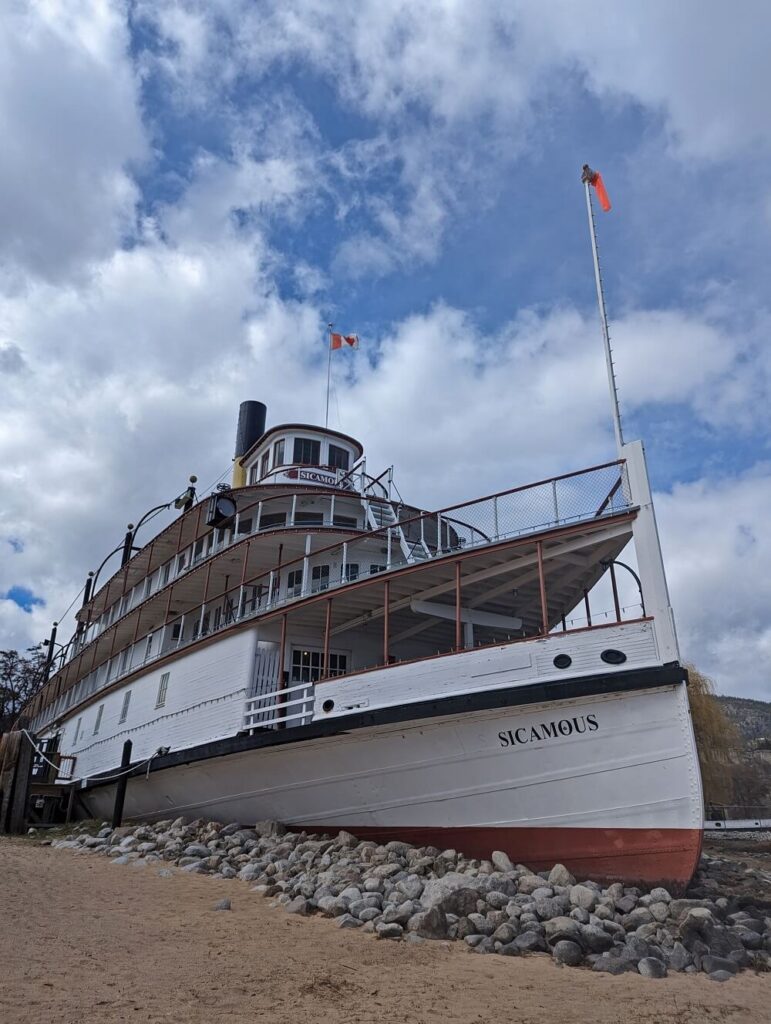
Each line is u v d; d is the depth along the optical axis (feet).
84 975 25.93
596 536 47.06
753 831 96.58
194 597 81.10
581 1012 25.94
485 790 44.80
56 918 34.30
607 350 53.98
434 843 46.37
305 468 86.38
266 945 31.86
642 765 40.81
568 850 42.09
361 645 66.90
